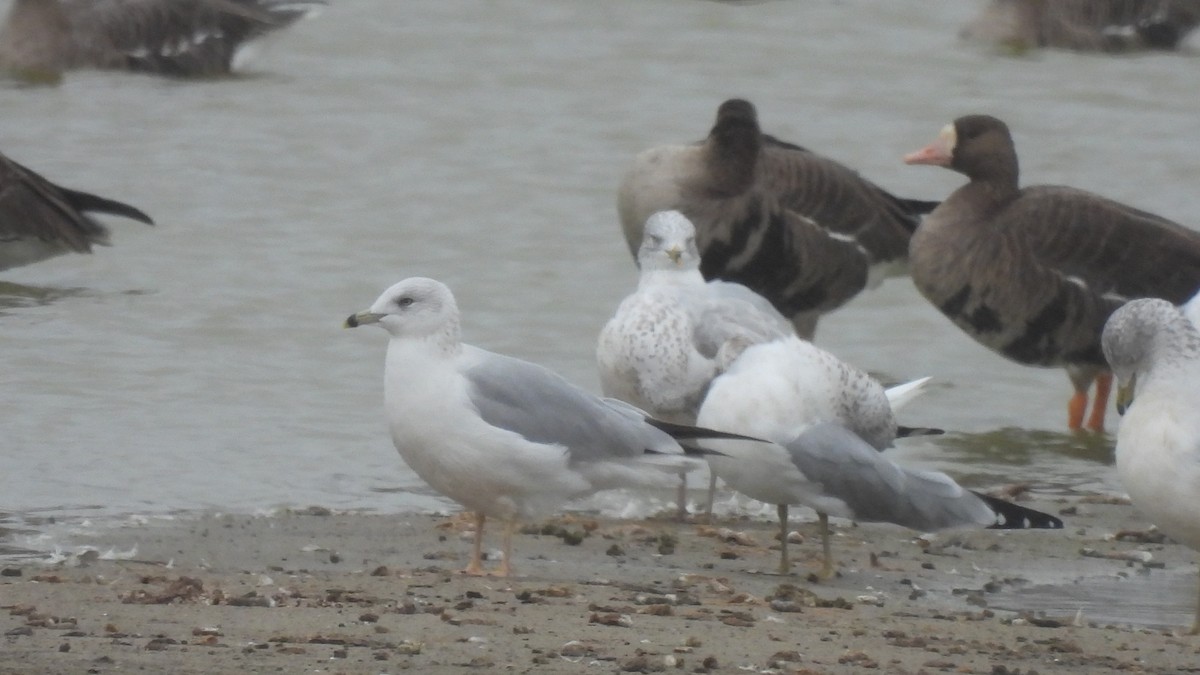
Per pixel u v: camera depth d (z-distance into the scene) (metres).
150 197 22.89
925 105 28.42
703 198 18.05
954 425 16.59
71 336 17.56
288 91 28.33
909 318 19.89
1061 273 16.84
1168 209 23.23
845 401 11.48
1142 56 32.41
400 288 10.76
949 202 17.36
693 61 30.58
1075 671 8.84
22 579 9.91
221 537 11.88
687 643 8.88
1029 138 26.58
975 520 11.22
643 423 11.02
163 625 8.80
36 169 23.95
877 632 9.45
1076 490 14.40
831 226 18.67
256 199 22.88
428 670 8.15
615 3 34.03
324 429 15.19
